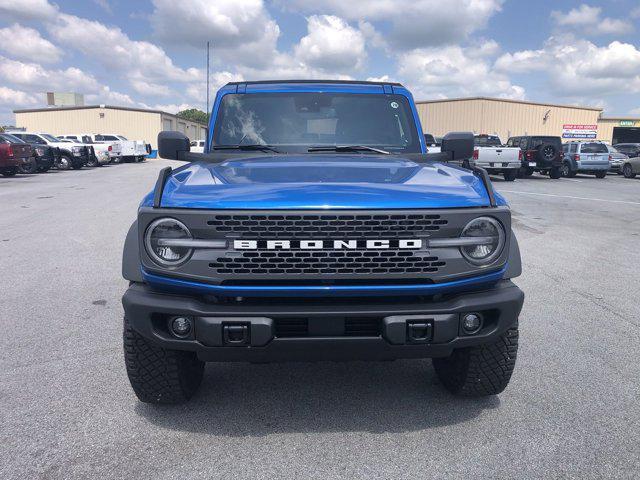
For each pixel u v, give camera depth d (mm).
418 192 2645
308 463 2656
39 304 5191
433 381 3584
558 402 3277
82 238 8531
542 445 2807
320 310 2555
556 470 2590
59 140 31250
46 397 3318
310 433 2934
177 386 3062
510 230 2701
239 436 2900
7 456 2695
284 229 2520
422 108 51875
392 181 2795
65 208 12008
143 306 2619
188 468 2611
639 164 23906
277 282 2572
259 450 2770
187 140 3889
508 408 3207
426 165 3330
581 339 4332
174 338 2645
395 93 4234
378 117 4113
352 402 3289
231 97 4184
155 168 29875
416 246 2562
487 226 2627
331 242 2529
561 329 4562
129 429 2965
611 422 3039
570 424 3018
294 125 4062
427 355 2691
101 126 55625
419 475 2559
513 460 2674
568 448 2777
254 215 2498
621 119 53812
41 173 24844
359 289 2559
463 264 2607
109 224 9852
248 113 4105
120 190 16359
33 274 6309
